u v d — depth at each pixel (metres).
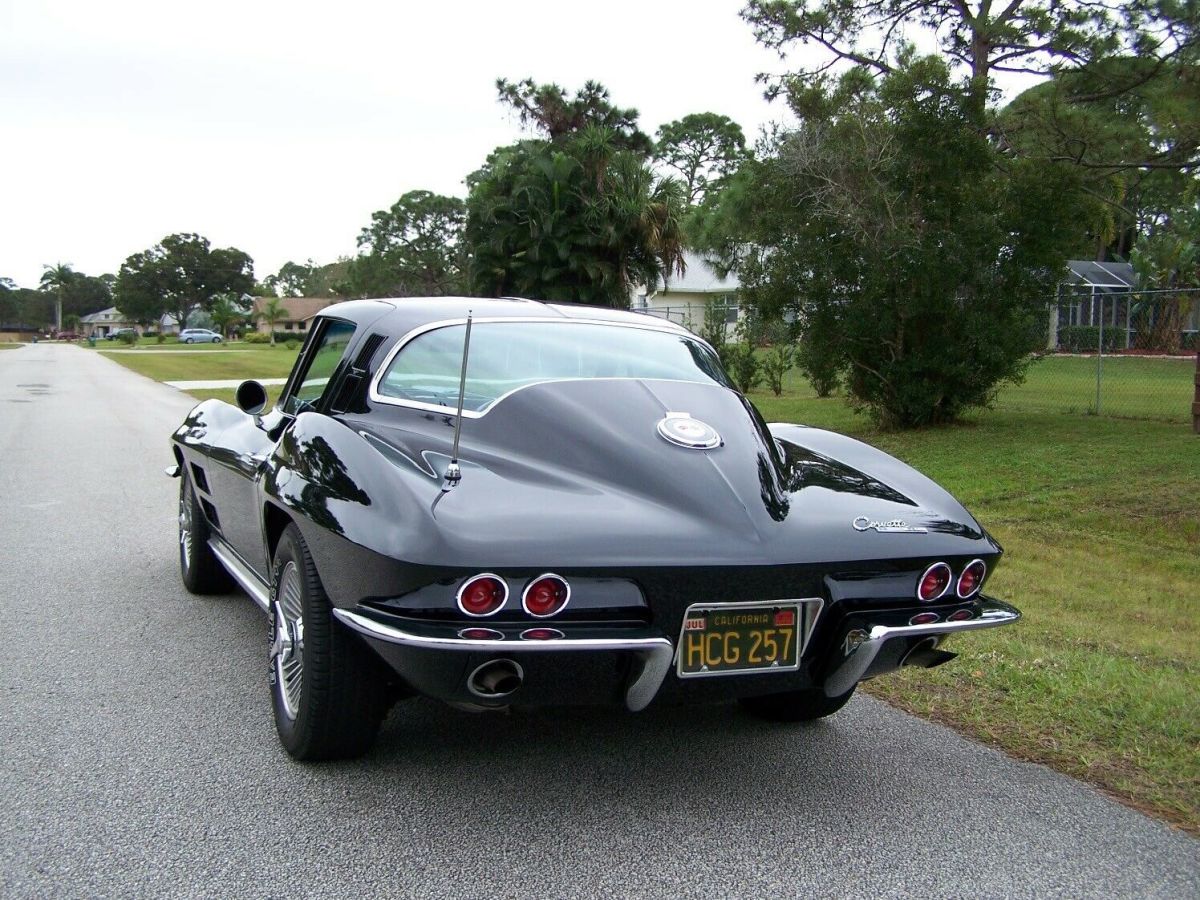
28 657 4.38
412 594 2.62
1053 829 3.01
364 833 2.88
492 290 29.84
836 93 13.74
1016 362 13.55
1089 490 8.85
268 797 3.08
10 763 3.29
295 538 3.18
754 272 14.37
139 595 5.43
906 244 12.54
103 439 13.48
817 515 3.06
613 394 3.42
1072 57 14.70
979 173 12.86
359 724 3.16
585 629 2.67
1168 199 34.81
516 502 2.83
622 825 2.97
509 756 3.45
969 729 3.79
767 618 2.89
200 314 146.62
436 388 3.46
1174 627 5.34
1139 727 3.76
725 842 2.89
